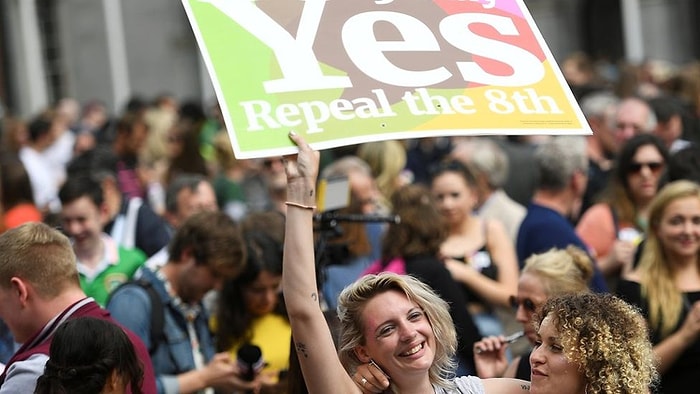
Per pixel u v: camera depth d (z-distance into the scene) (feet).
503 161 43.65
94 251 34.83
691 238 29.60
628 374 18.63
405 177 50.03
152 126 58.59
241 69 19.29
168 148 57.88
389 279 19.70
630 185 37.42
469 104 20.11
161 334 28.66
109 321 20.43
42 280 22.58
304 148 19.08
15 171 39.27
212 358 29.94
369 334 19.54
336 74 19.75
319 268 27.96
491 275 36.45
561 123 20.34
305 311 19.04
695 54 118.93
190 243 28.63
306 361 19.15
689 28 118.93
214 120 73.20
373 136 19.51
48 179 63.41
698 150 37.32
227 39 19.43
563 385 18.95
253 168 57.88
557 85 20.67
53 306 22.66
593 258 34.47
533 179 51.93
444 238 31.35
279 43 19.62
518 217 42.57
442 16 20.70
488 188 43.04
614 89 67.36
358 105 19.65
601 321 18.75
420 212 31.14
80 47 96.32
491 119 20.07
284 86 19.38
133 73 97.81
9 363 22.53
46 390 19.45
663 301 29.43
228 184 57.26
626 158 37.24
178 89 99.30
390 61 20.03
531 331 26.61
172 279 29.01
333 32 20.02
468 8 20.81
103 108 83.66
